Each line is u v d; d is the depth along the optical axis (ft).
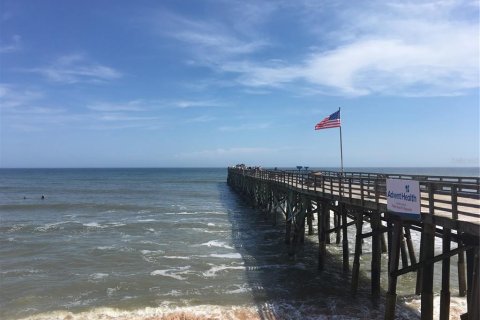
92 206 148.66
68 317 46.91
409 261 66.80
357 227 51.72
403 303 48.06
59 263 68.69
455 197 31.83
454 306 46.03
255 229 99.25
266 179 111.14
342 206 61.21
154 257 72.28
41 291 55.26
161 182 345.72
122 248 79.15
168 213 130.11
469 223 29.60
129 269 65.16
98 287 56.70
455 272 60.03
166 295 53.36
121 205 151.64
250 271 63.26
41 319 46.47
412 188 35.12
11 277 61.31
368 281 57.31
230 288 55.57
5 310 49.14
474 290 29.04
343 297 51.21
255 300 50.98
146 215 125.90
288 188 80.48
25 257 72.74
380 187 44.39
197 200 175.73
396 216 39.17
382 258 69.36
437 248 73.77
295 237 71.77
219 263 68.03
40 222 111.45
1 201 166.71
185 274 62.23
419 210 34.24
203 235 92.12
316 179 65.31
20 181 353.92
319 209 70.33
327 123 86.63
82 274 62.59
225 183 329.11
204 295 53.06
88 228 101.50
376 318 44.91
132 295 53.62
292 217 77.36
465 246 35.12
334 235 89.15
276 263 67.67
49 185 292.40
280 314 46.52
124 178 432.66
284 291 53.98
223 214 126.72
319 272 61.87
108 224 107.34
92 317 46.85
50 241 85.76
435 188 35.04
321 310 47.42
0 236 91.20
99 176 493.36
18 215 126.52
